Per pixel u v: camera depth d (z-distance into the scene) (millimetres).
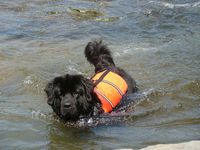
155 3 22969
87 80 10086
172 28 17672
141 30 17562
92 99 10102
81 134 9055
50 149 8219
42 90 11578
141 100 10852
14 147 8266
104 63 11805
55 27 18328
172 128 9109
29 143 8492
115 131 9133
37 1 23500
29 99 11023
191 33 16844
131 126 9391
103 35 17000
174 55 14164
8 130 9070
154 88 11609
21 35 17000
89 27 18234
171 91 11375
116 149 7770
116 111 10273
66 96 9719
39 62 13742
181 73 12586
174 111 10156
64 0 23844
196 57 13875
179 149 7137
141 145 8203
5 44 15766
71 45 15719
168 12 20484
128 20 19188
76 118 9859
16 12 20953
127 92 11000
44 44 15875
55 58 14172
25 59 14055
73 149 8211
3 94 11320
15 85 11875
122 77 11469
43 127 9383
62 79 9844
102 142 8516
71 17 20047
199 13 20156
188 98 10922
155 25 18172
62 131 9211
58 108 9875
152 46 15297
